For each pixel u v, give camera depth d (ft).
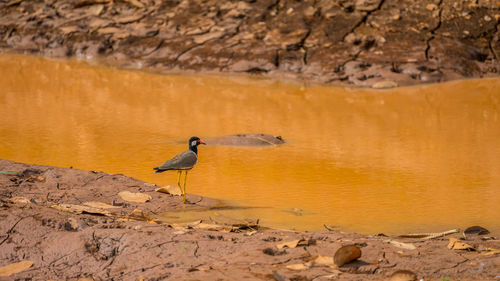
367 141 108.27
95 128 116.88
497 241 52.60
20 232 53.83
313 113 132.98
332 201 74.02
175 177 85.40
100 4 235.40
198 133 114.21
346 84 170.91
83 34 222.48
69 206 63.93
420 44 186.09
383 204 72.95
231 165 92.73
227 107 138.92
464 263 45.55
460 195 76.64
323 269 44.80
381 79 170.91
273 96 152.87
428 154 98.84
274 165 92.68
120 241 51.98
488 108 137.08
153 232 53.47
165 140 108.27
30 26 235.20
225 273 43.93
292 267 45.11
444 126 119.75
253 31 201.77
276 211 69.41
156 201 69.82
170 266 47.52
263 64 185.68
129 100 146.41
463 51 184.44
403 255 47.55
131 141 107.04
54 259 50.65
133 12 227.61
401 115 130.72
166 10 223.92
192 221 63.77
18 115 127.44
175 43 204.44
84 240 52.37
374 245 49.96
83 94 152.97
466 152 99.86
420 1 203.31
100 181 75.05
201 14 216.33
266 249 49.42
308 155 98.84
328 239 53.31
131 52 207.31
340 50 186.19
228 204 71.82
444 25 194.59
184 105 140.77
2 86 162.09
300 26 199.00
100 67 197.06
